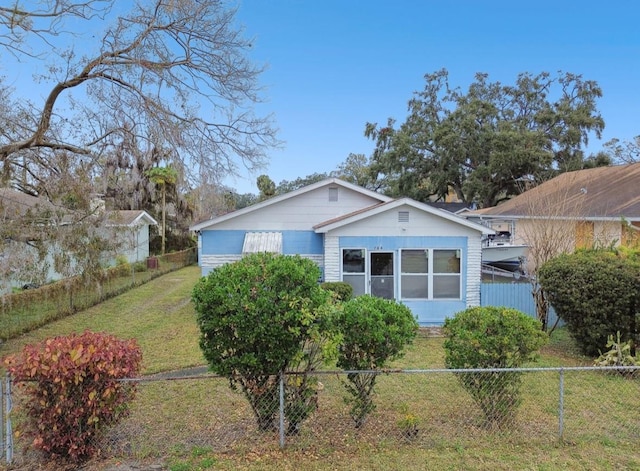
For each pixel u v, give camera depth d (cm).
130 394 475
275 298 461
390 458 450
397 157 3672
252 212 1416
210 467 434
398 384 684
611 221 1471
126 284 1891
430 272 1229
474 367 536
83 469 432
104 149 998
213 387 691
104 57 901
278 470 427
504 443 484
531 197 1581
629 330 797
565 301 863
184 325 1208
